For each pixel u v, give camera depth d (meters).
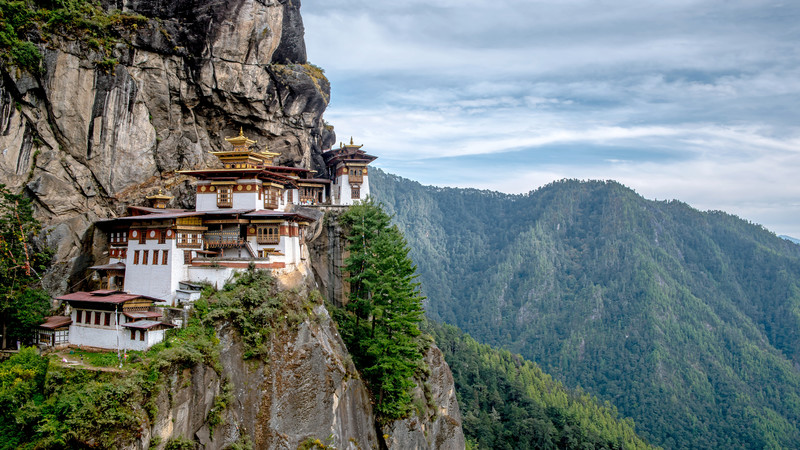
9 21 61.81
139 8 72.25
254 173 65.06
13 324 53.81
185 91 75.38
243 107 81.06
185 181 75.25
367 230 73.81
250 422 49.66
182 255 57.81
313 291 62.16
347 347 69.19
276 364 52.31
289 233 64.62
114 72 67.50
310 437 52.53
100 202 67.94
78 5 67.62
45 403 42.62
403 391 65.88
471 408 137.25
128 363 46.06
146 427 42.09
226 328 51.44
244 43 76.75
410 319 66.81
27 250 58.91
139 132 70.81
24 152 62.28
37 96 63.28
